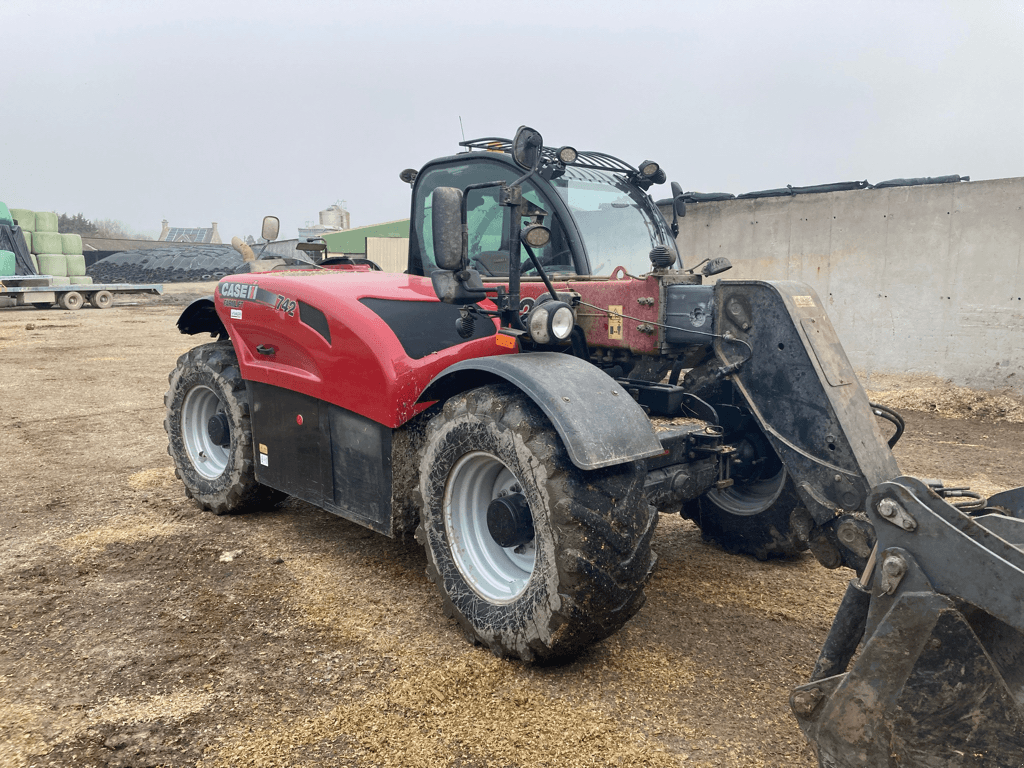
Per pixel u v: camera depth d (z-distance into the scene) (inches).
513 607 96.4
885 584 66.8
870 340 304.0
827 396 98.8
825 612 116.6
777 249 325.1
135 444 229.1
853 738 67.7
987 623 72.9
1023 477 193.2
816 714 71.0
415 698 90.8
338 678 95.7
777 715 88.6
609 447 88.9
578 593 88.3
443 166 139.5
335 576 128.5
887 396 290.2
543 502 90.0
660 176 143.5
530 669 97.8
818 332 102.6
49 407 289.9
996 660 72.7
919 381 293.7
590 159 139.6
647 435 93.4
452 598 105.1
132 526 154.0
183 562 134.6
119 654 101.7
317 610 115.0
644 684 94.8
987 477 193.2
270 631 108.4
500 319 112.1
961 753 62.9
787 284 105.7
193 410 169.8
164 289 1017.5
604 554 88.9
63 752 81.1
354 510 124.5
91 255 1451.8
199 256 1151.0
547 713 88.1
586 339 120.7
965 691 62.4
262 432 145.8
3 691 92.8
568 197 128.1
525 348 118.3
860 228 301.6
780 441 104.0
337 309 121.8
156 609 115.5
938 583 64.3
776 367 103.6
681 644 105.7
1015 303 269.4
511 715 87.8
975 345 279.6
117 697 91.4
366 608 115.9
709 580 129.1
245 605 117.0
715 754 81.1
